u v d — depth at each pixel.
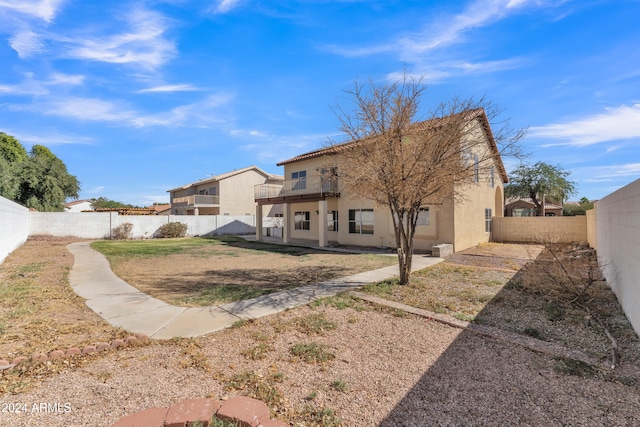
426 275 9.05
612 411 2.73
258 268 10.67
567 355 3.79
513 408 2.79
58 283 8.07
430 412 2.74
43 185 26.08
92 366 3.66
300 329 4.90
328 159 10.72
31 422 2.59
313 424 2.60
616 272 6.11
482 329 4.71
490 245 16.97
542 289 6.80
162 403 2.90
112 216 23.62
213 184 35.44
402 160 7.08
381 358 3.86
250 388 3.19
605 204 7.59
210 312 5.75
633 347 4.04
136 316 5.52
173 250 16.28
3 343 4.23
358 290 7.35
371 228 17.06
